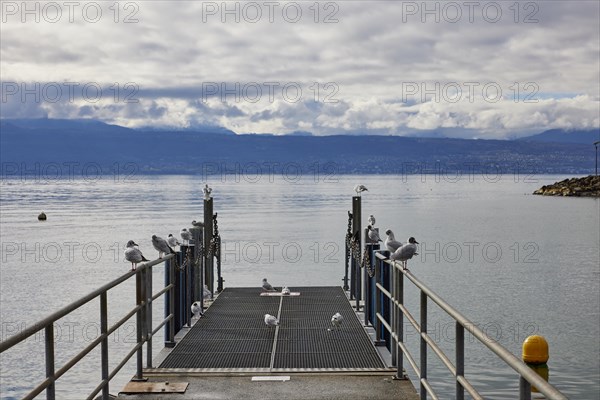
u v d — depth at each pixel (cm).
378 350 905
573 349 1495
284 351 912
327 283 2378
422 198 10100
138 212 6638
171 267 942
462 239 4122
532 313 1847
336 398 701
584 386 1281
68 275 2544
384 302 927
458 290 2208
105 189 13950
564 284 2306
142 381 756
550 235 4347
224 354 896
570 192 10944
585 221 5566
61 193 11794
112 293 2080
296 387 739
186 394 718
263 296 1397
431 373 1320
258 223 5288
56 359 1357
